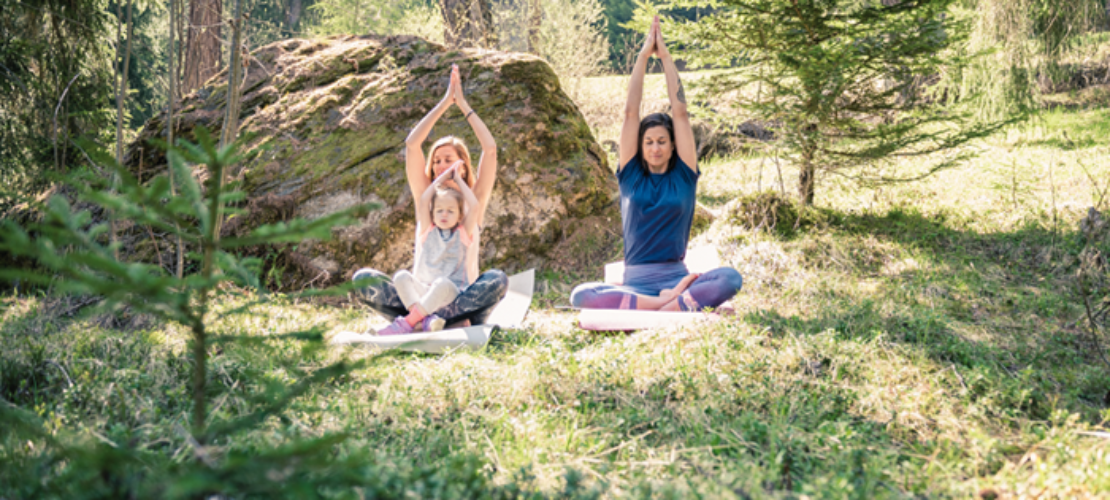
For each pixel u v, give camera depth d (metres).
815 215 5.90
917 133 6.08
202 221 1.42
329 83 6.24
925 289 4.41
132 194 1.23
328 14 13.80
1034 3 9.87
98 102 7.24
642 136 4.27
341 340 3.50
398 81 6.11
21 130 6.73
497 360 3.44
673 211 4.20
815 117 5.89
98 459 1.16
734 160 10.43
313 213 5.33
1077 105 11.91
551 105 6.12
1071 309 3.99
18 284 5.04
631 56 13.95
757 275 4.81
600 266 5.63
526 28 11.80
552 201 5.76
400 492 1.68
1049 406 2.67
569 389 2.91
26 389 2.71
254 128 5.82
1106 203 5.68
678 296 4.01
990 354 3.24
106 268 1.16
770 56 5.99
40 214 5.27
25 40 6.52
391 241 5.29
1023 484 2.04
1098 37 13.63
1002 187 6.36
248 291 4.39
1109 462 2.06
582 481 2.10
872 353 3.12
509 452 2.29
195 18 9.71
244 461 1.17
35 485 1.44
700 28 6.03
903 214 6.16
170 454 2.08
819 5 5.53
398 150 5.64
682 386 2.87
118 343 3.21
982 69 9.74
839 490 1.95
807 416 2.61
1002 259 5.07
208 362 2.95
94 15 7.21
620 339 3.59
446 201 4.05
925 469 2.22
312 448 1.20
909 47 5.38
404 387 2.92
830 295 4.33
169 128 4.09
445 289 3.84
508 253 5.60
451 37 10.18
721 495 1.89
